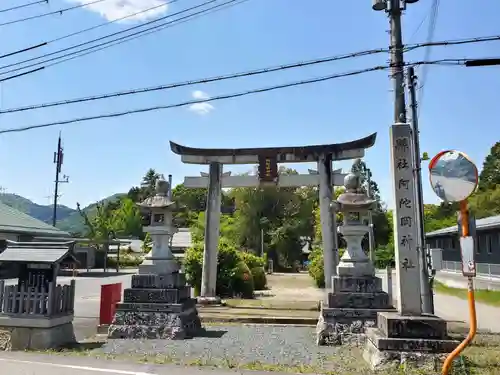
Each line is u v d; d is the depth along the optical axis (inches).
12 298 399.5
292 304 741.9
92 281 1270.9
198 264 856.3
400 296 355.3
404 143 375.6
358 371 322.3
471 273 235.8
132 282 482.9
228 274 857.5
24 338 391.5
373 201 483.5
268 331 520.4
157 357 364.8
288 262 1927.9
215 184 768.3
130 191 3282.5
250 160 762.2
